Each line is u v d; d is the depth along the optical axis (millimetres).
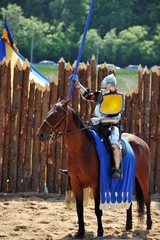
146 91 20500
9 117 19453
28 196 19172
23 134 19516
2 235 13883
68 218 15883
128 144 14648
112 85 14211
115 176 13766
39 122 19562
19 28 108812
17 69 19375
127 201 14234
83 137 13867
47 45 108625
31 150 19766
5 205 17516
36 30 108500
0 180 19453
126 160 14242
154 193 20578
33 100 19531
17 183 19578
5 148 19422
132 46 109500
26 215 16094
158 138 20547
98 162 13898
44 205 17578
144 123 20531
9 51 22969
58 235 14164
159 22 118625
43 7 120188
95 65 20125
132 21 118375
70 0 116125
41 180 19703
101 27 117062
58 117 13711
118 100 14188
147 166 15094
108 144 14016
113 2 117438
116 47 108562
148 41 110938
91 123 14359
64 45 109188
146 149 15203
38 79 22219
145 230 14969
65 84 19797
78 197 14094
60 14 118438
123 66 109500
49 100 19719
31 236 13938
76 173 13922
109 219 15992
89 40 107125
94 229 14781
